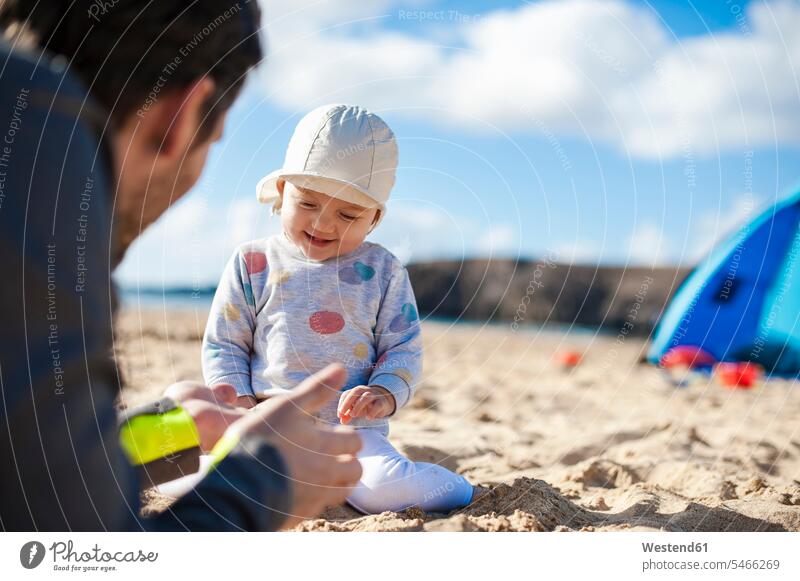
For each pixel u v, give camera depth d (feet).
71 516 2.46
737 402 15.48
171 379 13.84
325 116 7.38
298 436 3.15
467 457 9.78
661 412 14.07
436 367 21.56
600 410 14.32
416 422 12.37
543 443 10.67
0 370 2.30
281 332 7.25
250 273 7.48
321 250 7.46
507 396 15.74
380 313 7.57
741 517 6.56
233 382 7.09
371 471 6.61
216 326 7.34
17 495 2.37
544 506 6.47
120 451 2.68
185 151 2.98
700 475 8.58
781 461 10.07
